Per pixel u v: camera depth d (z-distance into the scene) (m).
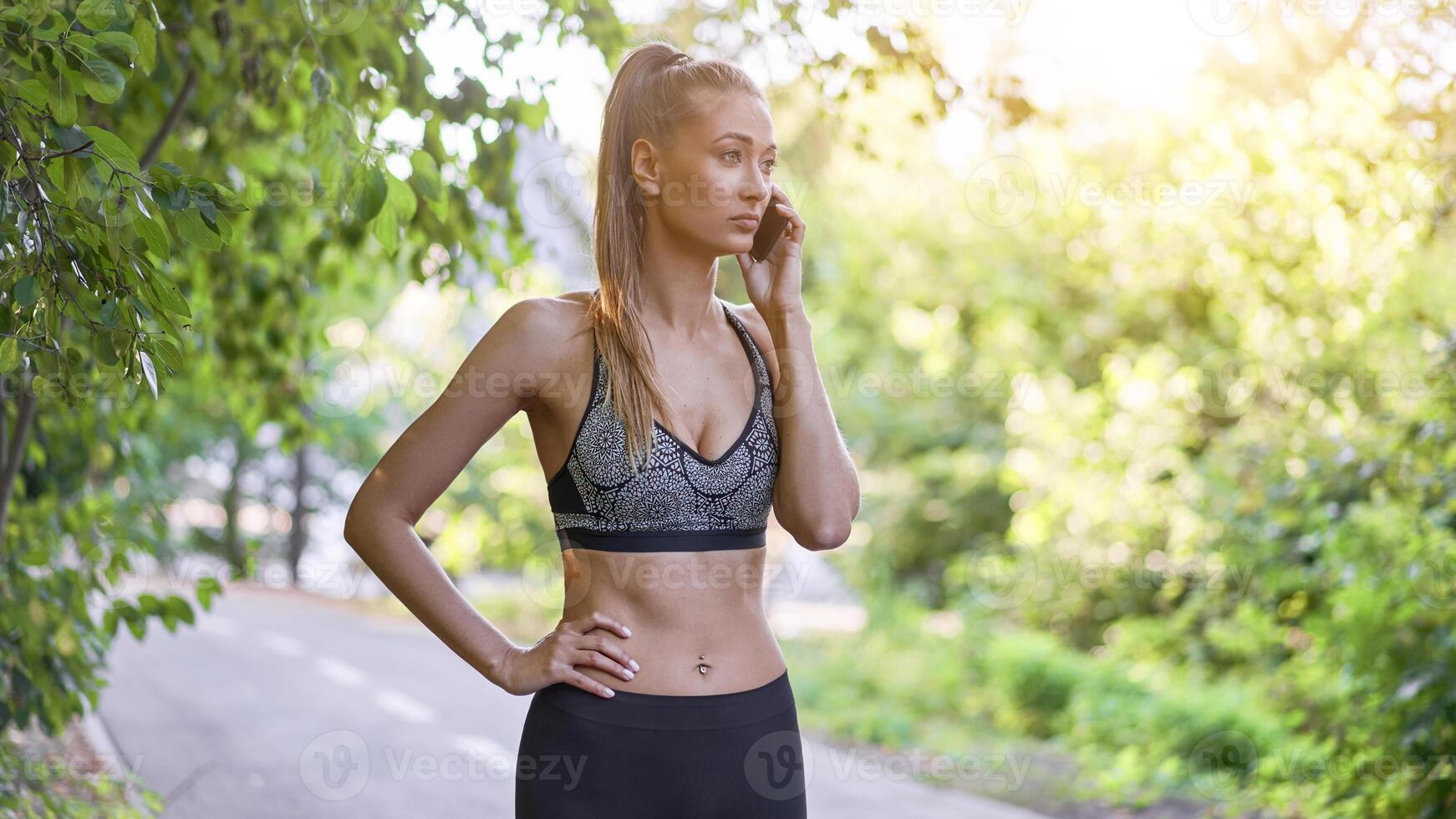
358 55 3.65
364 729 7.58
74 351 2.18
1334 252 7.04
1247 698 7.38
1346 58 5.44
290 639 12.14
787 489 2.06
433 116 3.91
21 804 3.81
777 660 2.07
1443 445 4.92
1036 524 11.23
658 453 1.96
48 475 4.54
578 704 1.95
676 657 1.97
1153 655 9.41
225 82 4.24
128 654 10.41
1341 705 5.48
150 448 5.54
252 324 5.16
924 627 11.87
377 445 18.69
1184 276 10.52
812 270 13.96
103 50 2.03
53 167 2.01
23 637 3.93
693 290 2.05
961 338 14.15
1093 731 7.89
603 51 3.90
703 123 1.99
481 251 4.54
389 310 14.73
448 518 14.70
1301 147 6.17
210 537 19.00
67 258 2.02
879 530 14.32
